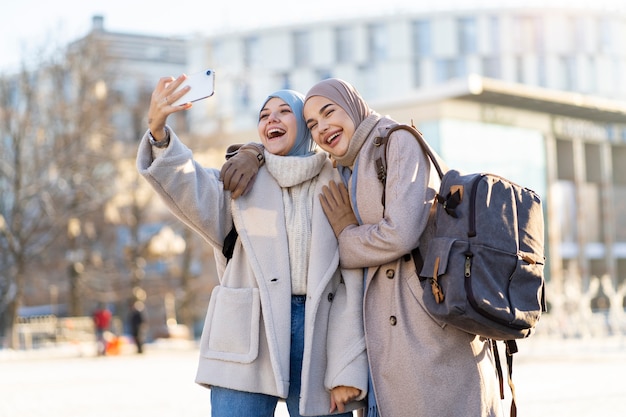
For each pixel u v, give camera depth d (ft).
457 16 269.85
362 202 14.74
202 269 145.07
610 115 173.58
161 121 14.25
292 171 14.97
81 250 129.70
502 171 157.07
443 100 148.15
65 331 121.90
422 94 149.38
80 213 118.93
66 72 120.78
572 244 178.91
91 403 39.58
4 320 133.69
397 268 14.38
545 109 164.45
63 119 117.80
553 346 83.30
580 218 179.01
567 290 98.12
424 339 14.07
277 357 14.37
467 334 14.07
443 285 13.38
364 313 14.49
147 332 152.76
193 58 276.62
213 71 14.11
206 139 136.26
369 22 271.28
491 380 14.37
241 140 173.17
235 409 14.66
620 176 197.06
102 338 101.35
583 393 38.63
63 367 73.31
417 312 14.16
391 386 14.20
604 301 165.99
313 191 15.24
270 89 269.64
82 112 118.83
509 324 13.29
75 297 130.52
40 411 36.45
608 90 278.26
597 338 94.89
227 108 239.71
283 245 14.83
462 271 13.20
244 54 272.72
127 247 127.75
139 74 138.00
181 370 64.75
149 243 127.03
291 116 15.34
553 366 58.49
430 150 14.62
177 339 132.87
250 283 14.90
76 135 117.60
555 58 272.51
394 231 13.93
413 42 269.85
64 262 128.36
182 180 14.43
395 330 14.24
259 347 14.65
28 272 125.29
